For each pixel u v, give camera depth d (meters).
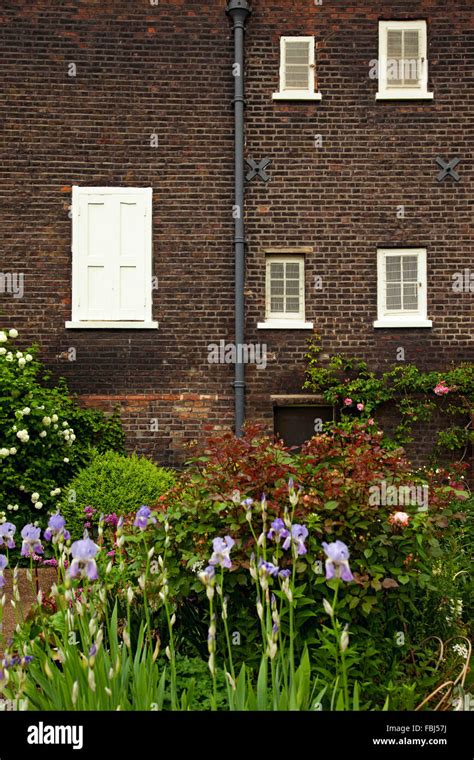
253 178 11.15
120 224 11.05
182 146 11.11
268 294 11.21
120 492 8.59
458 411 10.80
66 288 10.97
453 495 5.11
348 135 11.20
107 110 11.06
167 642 4.70
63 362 10.90
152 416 10.89
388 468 5.25
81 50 11.07
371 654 4.36
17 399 9.70
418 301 11.12
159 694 3.64
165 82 11.12
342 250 11.12
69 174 11.02
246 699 3.48
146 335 10.97
